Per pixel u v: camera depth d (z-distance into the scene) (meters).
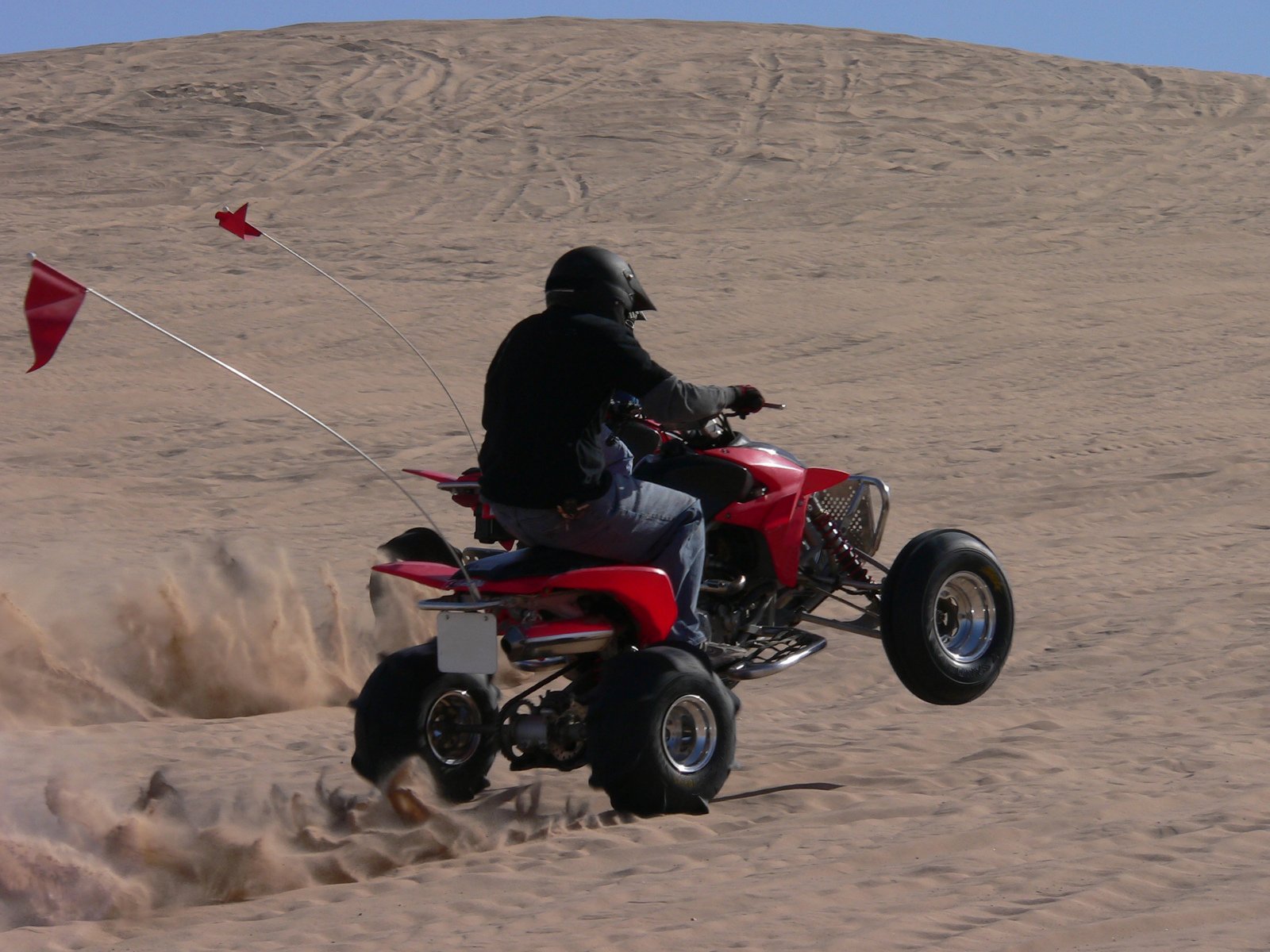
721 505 12.88
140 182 76.81
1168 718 14.88
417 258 61.47
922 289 57.12
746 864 10.44
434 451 36.66
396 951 8.85
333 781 13.35
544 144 85.56
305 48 110.69
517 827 11.78
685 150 84.12
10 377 44.78
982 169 80.56
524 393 11.57
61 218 68.50
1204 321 51.94
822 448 35.78
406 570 11.95
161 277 57.94
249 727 15.86
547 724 12.05
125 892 10.20
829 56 108.50
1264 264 61.25
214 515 30.39
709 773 11.99
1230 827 10.73
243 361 46.91
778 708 16.47
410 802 12.06
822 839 11.02
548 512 11.57
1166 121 93.62
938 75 103.25
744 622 13.44
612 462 12.10
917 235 66.62
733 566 13.34
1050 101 97.62
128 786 13.10
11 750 14.51
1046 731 14.49
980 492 31.25
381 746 12.55
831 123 90.56
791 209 71.88
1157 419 38.78
